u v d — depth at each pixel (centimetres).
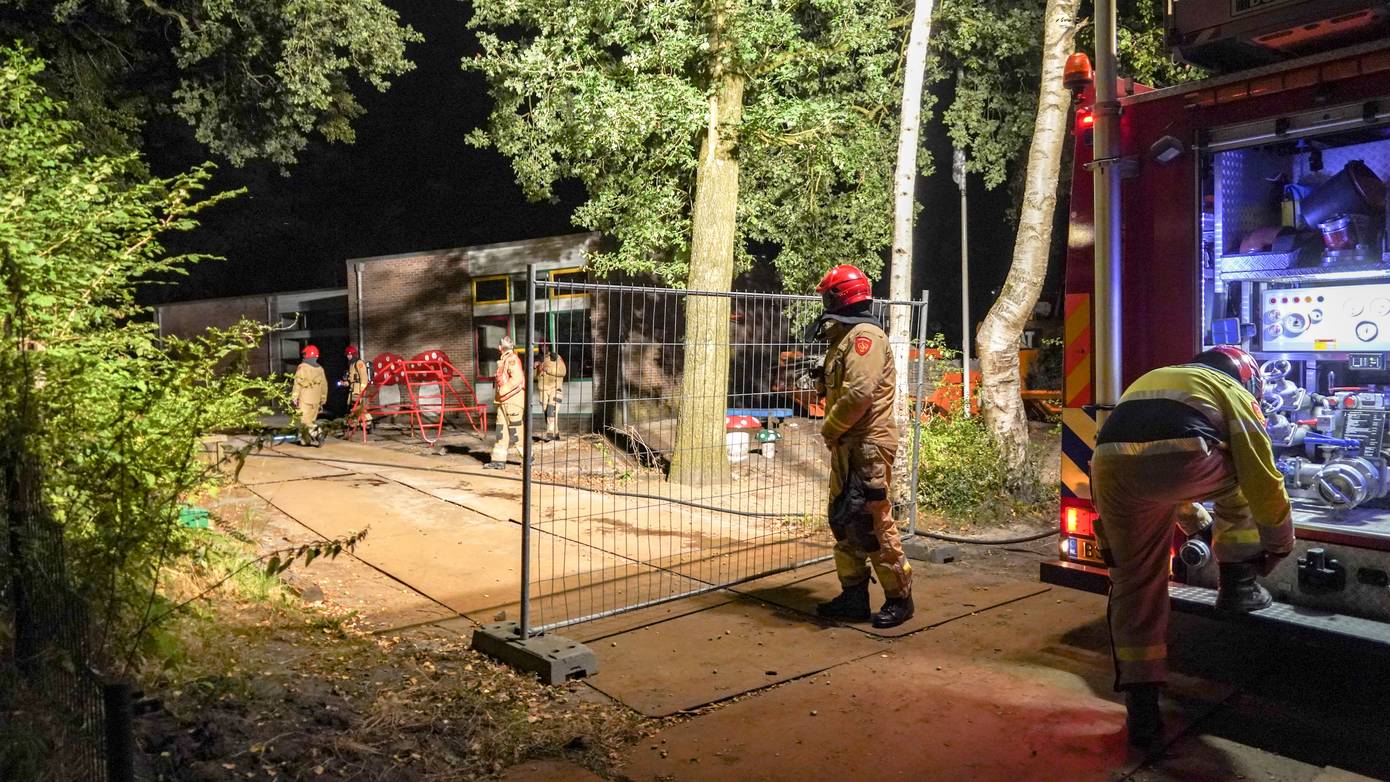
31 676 378
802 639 534
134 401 449
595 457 1305
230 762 366
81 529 407
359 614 580
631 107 1084
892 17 1300
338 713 414
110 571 397
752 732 416
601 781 374
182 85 1722
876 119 1412
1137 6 1262
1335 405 497
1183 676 477
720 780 374
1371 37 432
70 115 1622
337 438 1598
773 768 383
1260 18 433
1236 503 421
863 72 1260
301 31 1557
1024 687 463
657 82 1105
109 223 515
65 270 471
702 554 747
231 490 925
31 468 402
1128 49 1191
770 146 1238
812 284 1334
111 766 264
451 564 705
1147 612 400
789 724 423
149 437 435
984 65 1623
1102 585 489
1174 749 399
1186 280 473
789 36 1131
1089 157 511
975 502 875
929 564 704
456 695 446
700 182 1150
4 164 509
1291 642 523
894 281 903
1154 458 385
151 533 421
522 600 497
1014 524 854
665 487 1081
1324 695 455
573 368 1606
